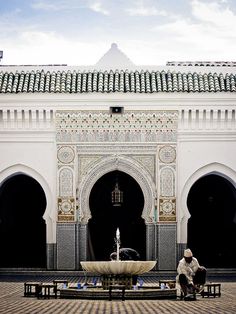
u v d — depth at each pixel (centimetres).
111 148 2583
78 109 2583
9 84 2600
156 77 2630
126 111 2583
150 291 1650
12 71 2658
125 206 2806
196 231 2844
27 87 2586
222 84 2597
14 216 2828
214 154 2591
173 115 2583
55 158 2586
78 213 2572
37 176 2588
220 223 2831
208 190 2842
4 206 2778
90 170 2580
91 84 2597
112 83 2594
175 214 2572
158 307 1444
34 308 1416
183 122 2588
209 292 1706
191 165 2583
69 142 2584
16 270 2573
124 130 2583
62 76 2636
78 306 1458
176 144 2584
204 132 2591
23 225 2844
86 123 2583
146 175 2577
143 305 1486
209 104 2577
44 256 2838
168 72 2658
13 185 2817
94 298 1636
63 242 2566
